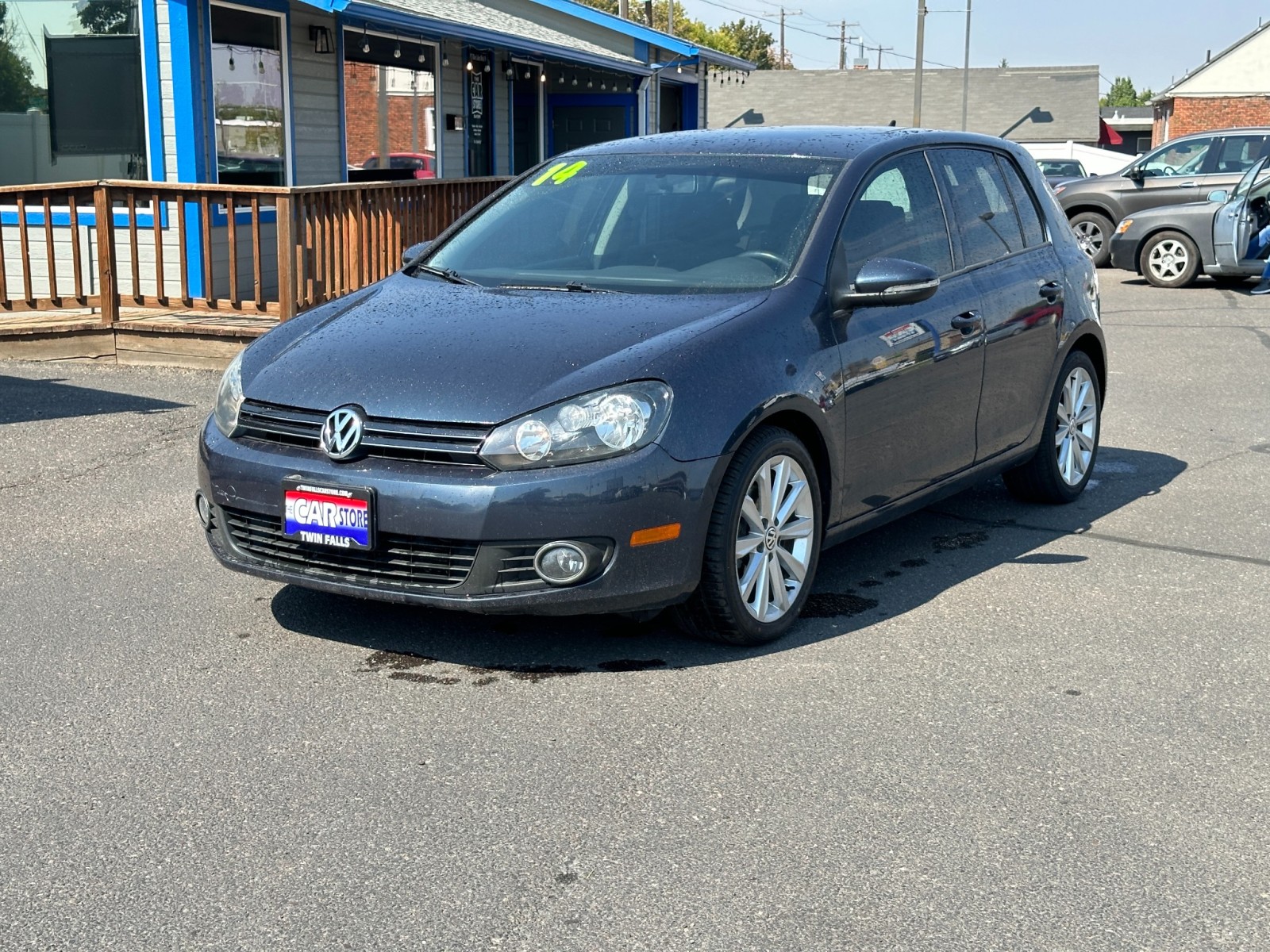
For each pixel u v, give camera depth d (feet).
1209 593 17.19
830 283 15.96
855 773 12.03
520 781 11.83
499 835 10.90
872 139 18.24
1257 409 29.86
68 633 15.44
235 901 9.91
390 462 13.79
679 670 14.39
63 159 39.96
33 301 33.22
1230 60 191.21
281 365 15.05
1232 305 49.19
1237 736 12.88
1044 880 10.25
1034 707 13.53
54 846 10.71
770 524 14.92
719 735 12.78
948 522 20.66
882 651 15.07
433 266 17.93
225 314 34.01
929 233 18.07
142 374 31.83
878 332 16.33
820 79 201.26
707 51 75.97
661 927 9.58
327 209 33.86
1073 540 19.63
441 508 13.38
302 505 14.03
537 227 17.95
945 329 17.47
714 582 14.32
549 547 13.38
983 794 11.64
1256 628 15.90
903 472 17.13
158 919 9.68
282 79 44.09
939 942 9.39
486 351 14.37
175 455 24.09
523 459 13.38
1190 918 9.73
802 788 11.73
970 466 18.72
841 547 19.33
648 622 15.83
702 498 13.89
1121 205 63.72
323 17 46.42
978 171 19.80
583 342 14.42
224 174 41.22
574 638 15.31
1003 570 18.16
